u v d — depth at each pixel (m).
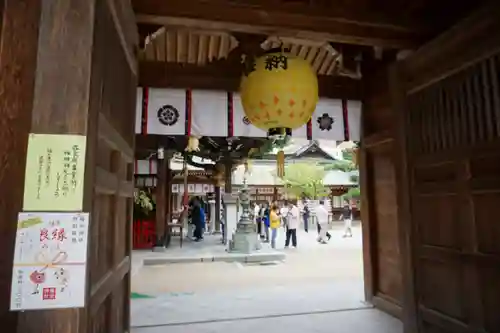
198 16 2.62
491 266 2.17
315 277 6.49
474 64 2.31
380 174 4.27
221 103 4.20
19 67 1.41
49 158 1.36
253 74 2.65
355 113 4.54
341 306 4.30
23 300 1.31
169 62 4.03
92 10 1.46
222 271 7.29
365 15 2.82
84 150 1.38
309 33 2.82
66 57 1.41
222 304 4.49
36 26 1.43
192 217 14.35
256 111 2.66
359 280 6.14
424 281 2.75
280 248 11.65
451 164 2.49
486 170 2.21
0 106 1.39
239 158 12.41
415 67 2.84
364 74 4.49
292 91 2.57
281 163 8.73
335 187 25.91
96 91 1.48
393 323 3.64
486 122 2.22
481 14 2.22
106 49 1.73
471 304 2.31
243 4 2.67
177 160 15.42
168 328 3.54
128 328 2.64
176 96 4.10
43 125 1.37
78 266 1.35
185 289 5.50
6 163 1.38
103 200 1.76
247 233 10.02
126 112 2.43
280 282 6.04
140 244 10.67
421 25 2.91
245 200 10.55
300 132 4.34
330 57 4.56
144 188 11.99
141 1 2.54
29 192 1.34
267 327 3.55
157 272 7.20
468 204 2.34
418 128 2.82
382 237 4.25
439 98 2.62
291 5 2.72
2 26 1.42
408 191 2.91
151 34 3.34
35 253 1.33
